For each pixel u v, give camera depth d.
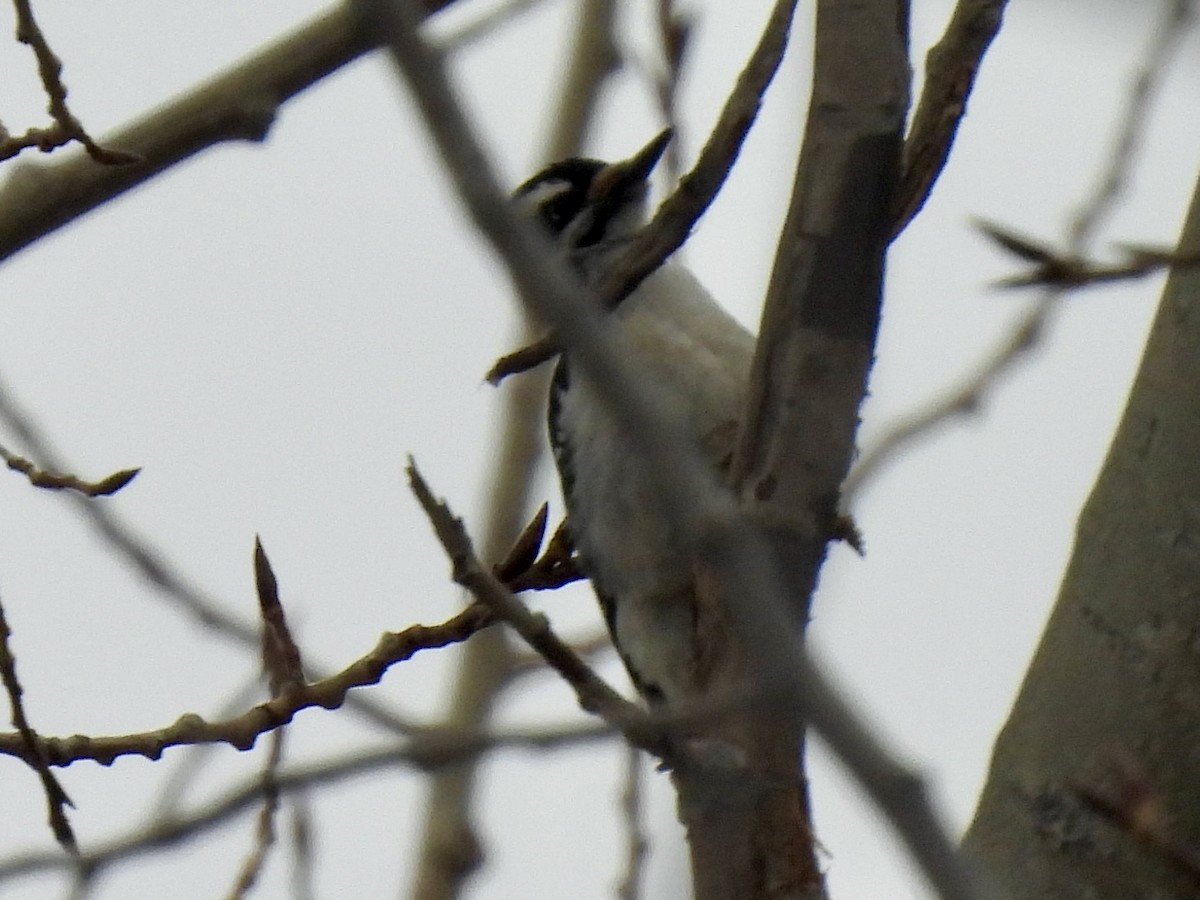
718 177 7.48
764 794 5.95
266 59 9.09
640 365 10.58
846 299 6.23
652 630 10.78
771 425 6.18
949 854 3.91
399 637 8.34
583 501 10.84
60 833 8.02
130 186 9.22
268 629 8.46
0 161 8.41
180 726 8.34
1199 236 8.12
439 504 6.54
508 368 8.02
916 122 7.09
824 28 6.40
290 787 5.36
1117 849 7.57
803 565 6.05
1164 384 8.09
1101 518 8.10
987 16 7.07
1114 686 7.80
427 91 4.16
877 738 3.97
